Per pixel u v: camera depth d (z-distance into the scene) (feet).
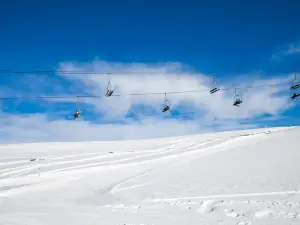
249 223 46.60
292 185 69.77
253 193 64.95
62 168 92.58
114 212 52.26
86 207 55.77
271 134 132.67
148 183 77.46
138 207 56.34
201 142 135.64
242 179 76.64
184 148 124.67
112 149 141.18
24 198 63.16
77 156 114.62
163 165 98.84
